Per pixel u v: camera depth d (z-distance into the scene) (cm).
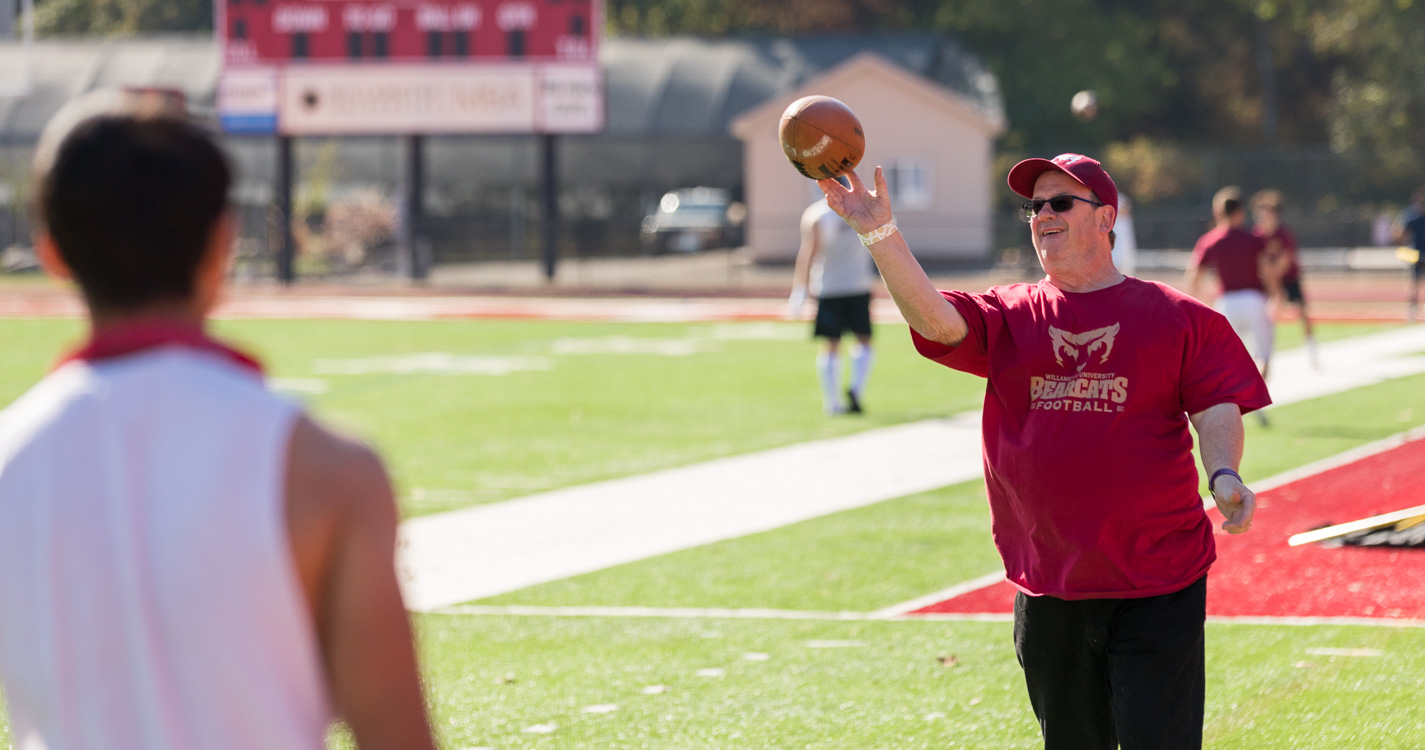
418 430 3062
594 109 8319
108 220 404
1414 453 2550
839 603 1630
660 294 8100
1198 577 868
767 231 10194
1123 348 859
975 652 1422
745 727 1205
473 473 2544
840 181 896
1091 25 13725
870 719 1223
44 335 5378
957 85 11306
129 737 391
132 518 390
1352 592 1605
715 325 6062
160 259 413
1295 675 1316
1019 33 13675
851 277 3238
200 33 16538
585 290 8325
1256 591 1628
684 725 1213
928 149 10175
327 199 10812
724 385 3881
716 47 11631
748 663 1396
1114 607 868
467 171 11906
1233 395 862
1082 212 880
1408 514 903
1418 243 5675
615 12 14688
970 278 8962
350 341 5247
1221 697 1258
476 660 1412
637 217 11569
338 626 407
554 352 4838
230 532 388
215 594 387
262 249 9606
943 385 3872
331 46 8394
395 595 411
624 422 3178
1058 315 879
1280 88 16112
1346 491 2203
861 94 10200
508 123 8388
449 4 8306
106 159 405
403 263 9281
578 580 1756
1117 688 861
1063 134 13612
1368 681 1291
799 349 4950
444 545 1969
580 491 2369
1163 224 10381
